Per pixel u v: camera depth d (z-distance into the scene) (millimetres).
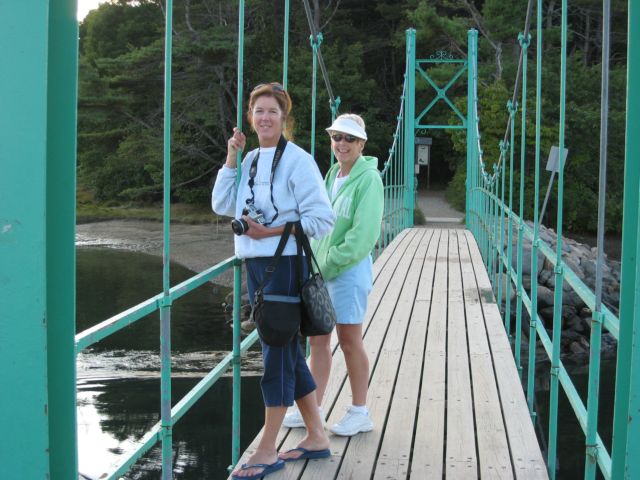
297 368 3029
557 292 3303
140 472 7359
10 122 1161
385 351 5098
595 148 24719
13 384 1186
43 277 1175
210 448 7938
